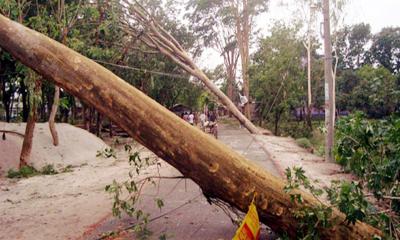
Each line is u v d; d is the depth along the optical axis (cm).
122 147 1891
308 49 2877
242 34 3569
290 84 2791
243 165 457
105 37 1470
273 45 2875
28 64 476
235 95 4094
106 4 1241
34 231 630
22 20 1102
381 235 439
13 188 1039
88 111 2458
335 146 471
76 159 1545
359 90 2372
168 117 456
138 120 452
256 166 470
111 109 459
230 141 1908
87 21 1309
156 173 1125
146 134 455
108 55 1433
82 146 1722
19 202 862
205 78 1282
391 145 427
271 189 456
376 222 455
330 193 452
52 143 1622
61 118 2853
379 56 3662
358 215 390
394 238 427
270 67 2830
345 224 445
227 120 3953
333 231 445
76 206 791
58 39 1180
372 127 427
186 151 449
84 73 461
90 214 718
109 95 456
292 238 470
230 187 452
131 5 1290
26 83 1039
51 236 600
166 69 2500
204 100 1191
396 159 414
